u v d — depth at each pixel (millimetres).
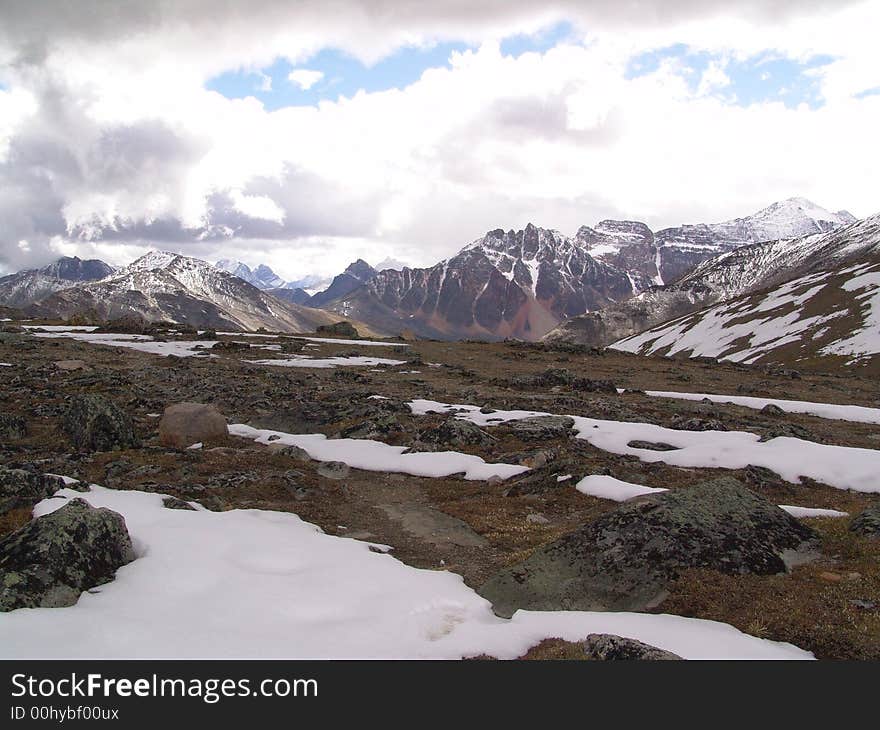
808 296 167625
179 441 33094
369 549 20016
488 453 33000
